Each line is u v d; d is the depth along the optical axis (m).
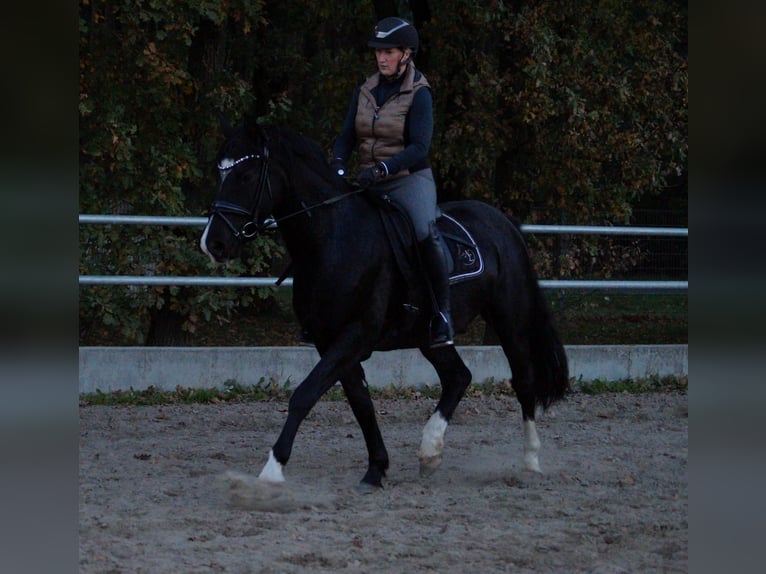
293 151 6.63
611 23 14.30
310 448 8.68
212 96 13.09
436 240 7.03
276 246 13.03
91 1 12.27
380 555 5.32
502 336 7.91
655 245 17.16
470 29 14.09
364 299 6.73
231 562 5.15
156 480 7.27
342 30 15.55
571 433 9.57
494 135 14.06
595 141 14.21
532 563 5.30
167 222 11.25
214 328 17.28
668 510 6.48
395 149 7.00
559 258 14.88
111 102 12.49
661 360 12.70
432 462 7.37
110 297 12.62
